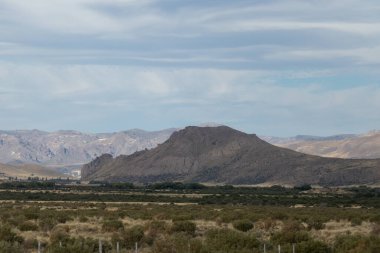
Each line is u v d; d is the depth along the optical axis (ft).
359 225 229.04
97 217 268.82
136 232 155.22
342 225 227.40
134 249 142.20
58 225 213.66
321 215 280.92
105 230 195.93
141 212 303.68
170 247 129.18
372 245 127.03
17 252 129.80
